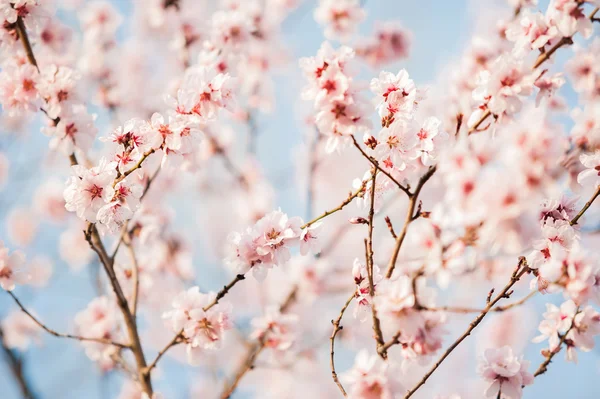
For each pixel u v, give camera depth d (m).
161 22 2.28
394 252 1.43
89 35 2.39
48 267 2.36
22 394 2.07
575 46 1.63
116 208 1.45
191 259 2.24
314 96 1.42
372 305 1.42
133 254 1.67
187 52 2.12
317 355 1.98
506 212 1.42
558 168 1.54
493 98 1.42
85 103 1.61
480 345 2.06
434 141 1.44
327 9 2.03
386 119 1.43
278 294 2.24
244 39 1.84
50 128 1.58
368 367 1.42
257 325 1.70
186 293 1.54
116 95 2.28
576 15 1.46
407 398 1.40
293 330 1.70
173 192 2.34
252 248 1.46
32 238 2.77
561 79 1.46
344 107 1.41
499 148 1.57
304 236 1.46
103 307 1.73
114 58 2.42
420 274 1.47
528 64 1.46
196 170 1.68
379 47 2.21
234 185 2.46
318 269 2.00
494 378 1.44
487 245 1.45
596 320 1.43
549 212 1.44
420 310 1.40
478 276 1.73
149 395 1.59
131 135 1.44
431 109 1.88
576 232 1.44
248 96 2.32
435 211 1.53
